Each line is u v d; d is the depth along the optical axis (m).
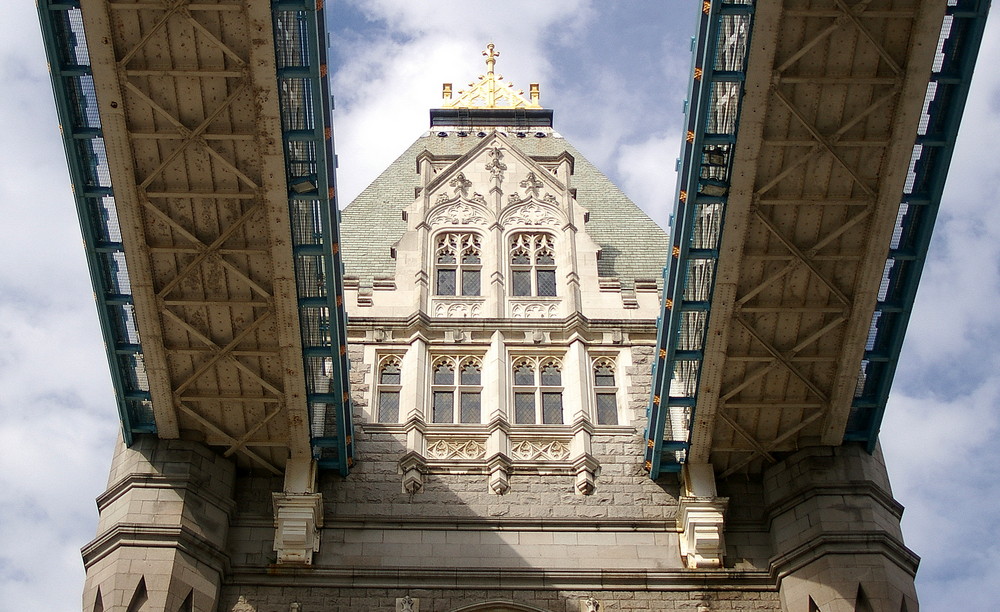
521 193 46.72
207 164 33.38
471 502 38.25
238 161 33.34
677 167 34.56
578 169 55.72
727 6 31.61
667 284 35.94
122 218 34.12
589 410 40.56
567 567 36.78
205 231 34.59
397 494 38.38
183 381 37.19
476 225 45.78
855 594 35.06
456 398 41.03
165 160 33.22
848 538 36.03
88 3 30.92
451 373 41.75
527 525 37.66
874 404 38.22
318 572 36.38
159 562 35.16
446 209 46.12
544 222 45.97
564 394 41.31
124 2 30.98
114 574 34.88
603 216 51.50
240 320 36.22
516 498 38.41
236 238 34.69
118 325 36.84
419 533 37.44
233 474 38.38
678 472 39.03
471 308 43.31
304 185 33.56
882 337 37.44
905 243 35.53
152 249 34.75
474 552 37.06
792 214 34.53
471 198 46.47
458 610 35.69
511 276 44.66
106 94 32.19
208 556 36.00
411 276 44.12
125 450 38.19
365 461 39.12
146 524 35.88
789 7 31.44
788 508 37.56
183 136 32.78
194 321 36.19
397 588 36.22
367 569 36.47
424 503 38.19
